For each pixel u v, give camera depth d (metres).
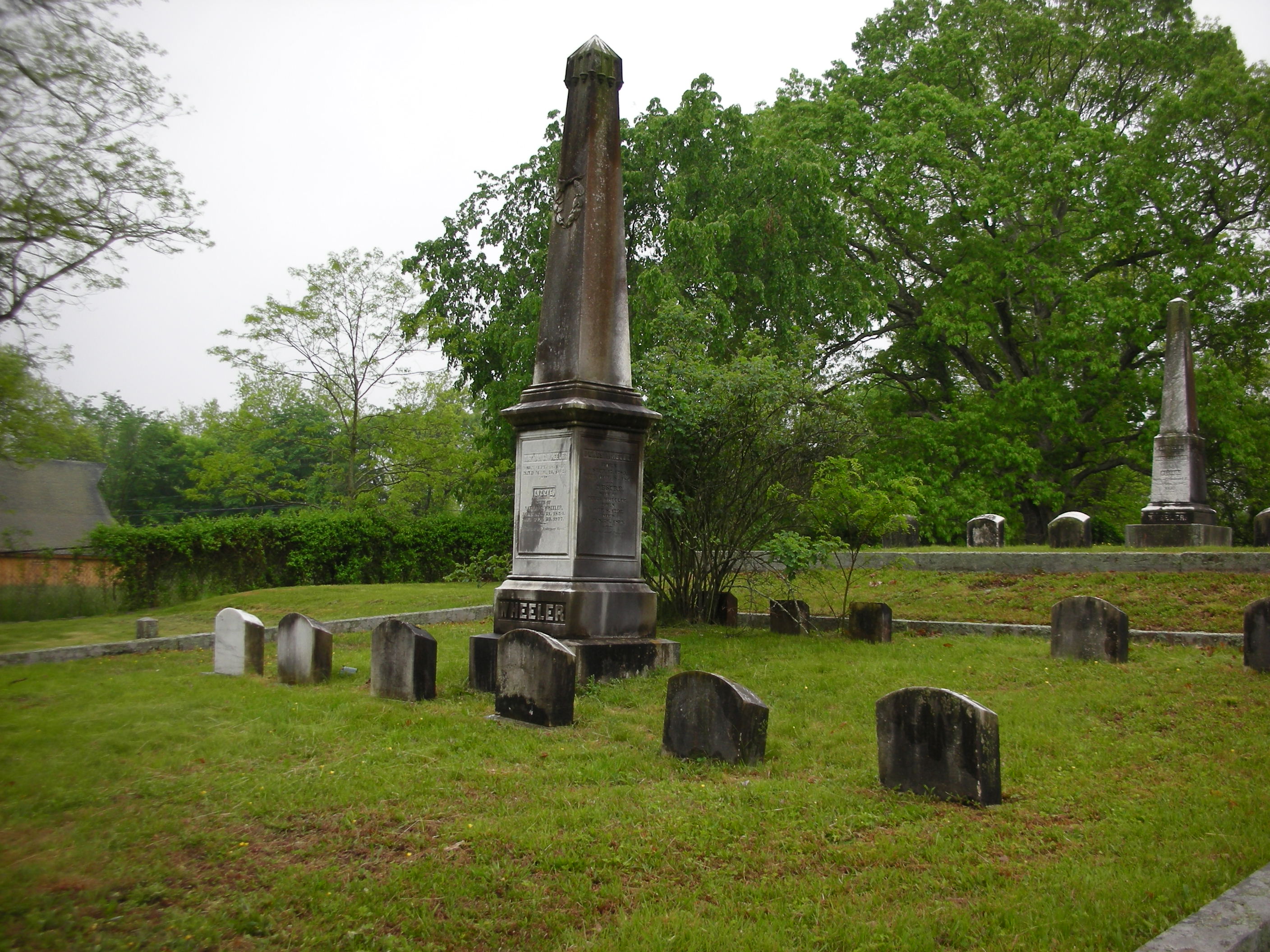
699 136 27.06
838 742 7.60
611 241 10.74
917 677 9.82
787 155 28.03
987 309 30.00
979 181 29.42
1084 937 4.20
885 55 34.72
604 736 7.74
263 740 7.39
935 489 28.69
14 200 12.12
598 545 10.17
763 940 4.24
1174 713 8.22
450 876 4.83
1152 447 29.52
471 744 7.33
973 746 6.12
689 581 14.31
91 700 9.23
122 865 4.87
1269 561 14.63
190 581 25.06
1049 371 30.38
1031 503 31.89
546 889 4.76
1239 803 5.88
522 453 10.62
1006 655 11.02
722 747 6.97
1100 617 10.45
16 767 6.53
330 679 10.45
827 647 11.88
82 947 4.02
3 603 22.95
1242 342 30.70
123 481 48.12
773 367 13.92
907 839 5.46
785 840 5.45
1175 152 29.64
